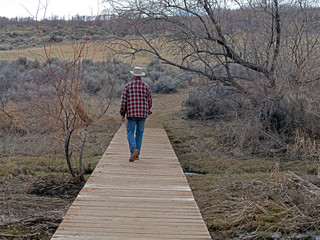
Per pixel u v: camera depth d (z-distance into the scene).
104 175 6.92
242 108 12.62
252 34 12.11
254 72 12.39
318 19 11.49
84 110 13.86
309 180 7.74
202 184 8.14
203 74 12.90
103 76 21.86
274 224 5.69
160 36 12.62
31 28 55.25
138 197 5.73
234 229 5.63
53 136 9.95
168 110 18.72
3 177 8.59
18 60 28.80
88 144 12.05
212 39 12.10
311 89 10.48
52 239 4.18
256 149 10.76
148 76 28.59
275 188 7.10
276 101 11.27
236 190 7.34
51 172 9.30
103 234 4.36
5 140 12.07
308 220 5.69
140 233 4.42
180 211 5.18
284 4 11.59
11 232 5.34
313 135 10.44
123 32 12.70
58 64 11.91
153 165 7.80
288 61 11.16
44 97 10.78
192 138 12.81
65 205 6.81
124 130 12.65
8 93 17.41
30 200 7.04
